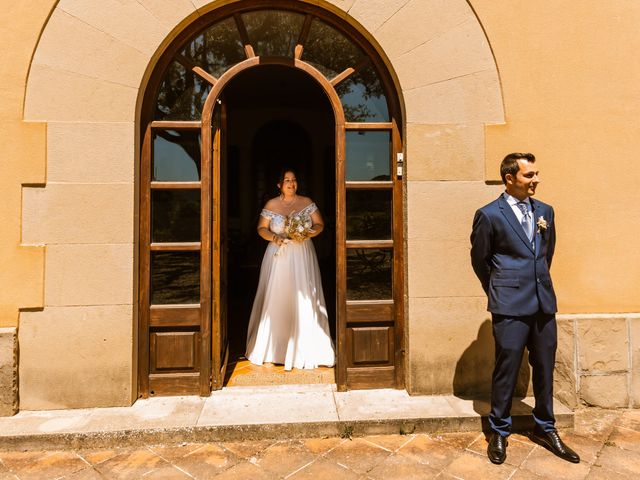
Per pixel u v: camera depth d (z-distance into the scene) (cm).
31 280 296
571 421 290
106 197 302
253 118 882
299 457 258
